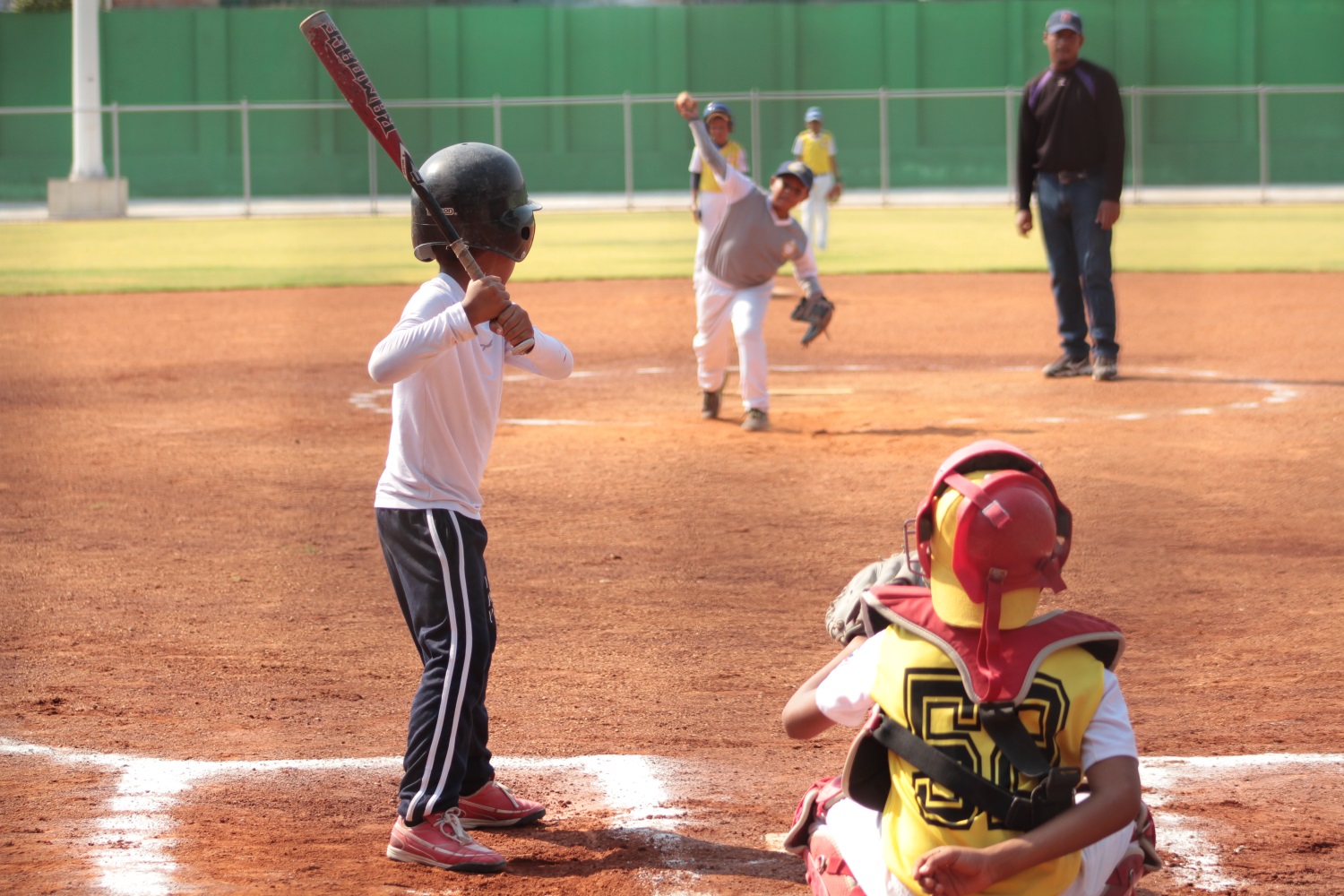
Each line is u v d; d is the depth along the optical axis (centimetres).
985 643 1066
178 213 14562
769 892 1378
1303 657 2131
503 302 1388
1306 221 11600
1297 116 16362
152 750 1778
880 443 3722
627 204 14025
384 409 4350
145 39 16762
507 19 17050
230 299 7288
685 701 1970
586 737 1828
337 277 8269
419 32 17050
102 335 6047
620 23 16988
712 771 1717
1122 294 7175
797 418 4122
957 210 13862
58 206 13738
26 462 3591
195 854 1462
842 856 1195
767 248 3825
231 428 4047
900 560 1257
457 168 1461
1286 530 2866
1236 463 3441
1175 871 1434
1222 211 12900
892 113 16738
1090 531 2858
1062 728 1073
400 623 2328
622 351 5591
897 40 16800
